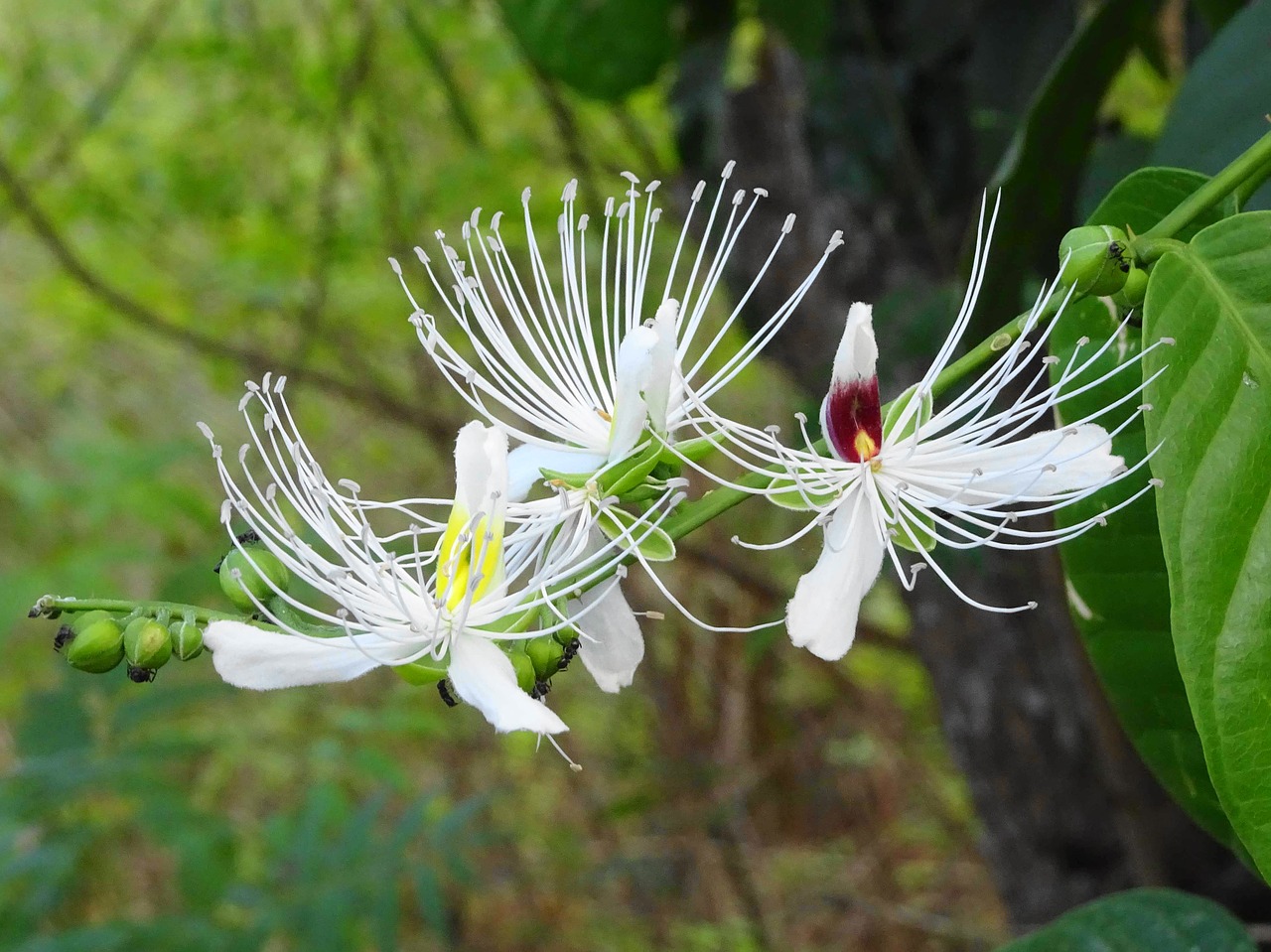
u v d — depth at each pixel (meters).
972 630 0.37
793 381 0.44
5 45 0.64
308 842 0.41
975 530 0.33
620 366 0.17
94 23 0.65
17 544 0.71
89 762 0.39
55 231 0.59
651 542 0.17
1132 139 0.28
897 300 0.36
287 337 0.72
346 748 0.59
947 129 0.37
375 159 0.62
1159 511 0.15
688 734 0.66
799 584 0.17
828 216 0.39
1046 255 0.29
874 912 0.60
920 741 0.67
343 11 0.60
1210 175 0.23
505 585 0.17
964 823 0.64
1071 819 0.37
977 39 0.34
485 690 0.16
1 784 0.39
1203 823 0.21
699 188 0.19
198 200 0.65
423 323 0.18
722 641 0.66
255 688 0.16
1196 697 0.15
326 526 0.16
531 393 0.19
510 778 0.68
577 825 0.67
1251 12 0.23
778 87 0.40
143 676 0.16
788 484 0.17
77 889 0.52
